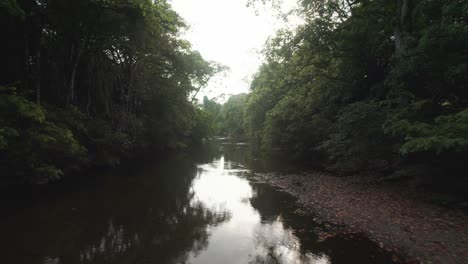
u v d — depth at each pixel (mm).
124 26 13914
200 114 39531
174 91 25188
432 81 8820
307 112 18078
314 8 13688
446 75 7965
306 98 17125
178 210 8758
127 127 20062
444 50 8281
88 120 15422
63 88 14680
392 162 10438
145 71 22656
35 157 9695
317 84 16094
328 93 15969
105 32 14242
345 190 10227
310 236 6531
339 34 13500
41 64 13719
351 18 12992
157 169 16891
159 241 6332
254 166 18719
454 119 7027
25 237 6328
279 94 18906
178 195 10617
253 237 6605
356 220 7223
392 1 12055
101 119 16828
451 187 7848
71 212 8172
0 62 11758
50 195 9867
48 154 10617
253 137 39875
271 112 22016
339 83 15203
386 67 13781
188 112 28953
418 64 8461
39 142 9430
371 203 8344
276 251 5832
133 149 22047
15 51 12281
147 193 10758
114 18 13219
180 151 31188
